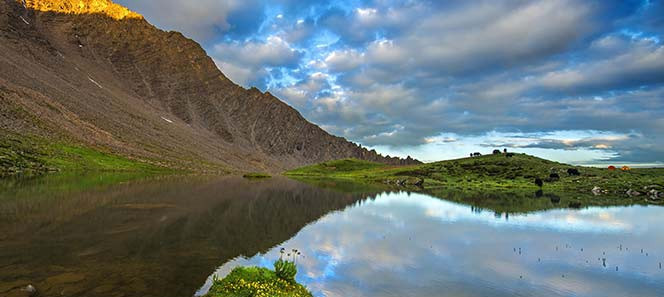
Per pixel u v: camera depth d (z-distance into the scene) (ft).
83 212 111.86
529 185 425.69
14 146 287.07
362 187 377.50
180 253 72.28
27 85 533.55
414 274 69.15
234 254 75.87
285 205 180.75
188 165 571.28
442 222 137.90
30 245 69.10
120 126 630.74
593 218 158.20
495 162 594.24
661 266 81.00
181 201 159.43
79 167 314.76
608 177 458.91
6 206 113.60
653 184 366.63
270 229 110.42
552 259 85.25
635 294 62.90
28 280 49.32
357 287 60.54
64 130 427.74
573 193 330.75
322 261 76.33
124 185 217.15
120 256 65.92
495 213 169.07
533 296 59.98
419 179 462.60
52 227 86.84
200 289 51.34
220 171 613.11
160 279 54.54
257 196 217.77
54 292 45.47
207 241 85.97
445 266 75.61
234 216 130.72
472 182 470.39
